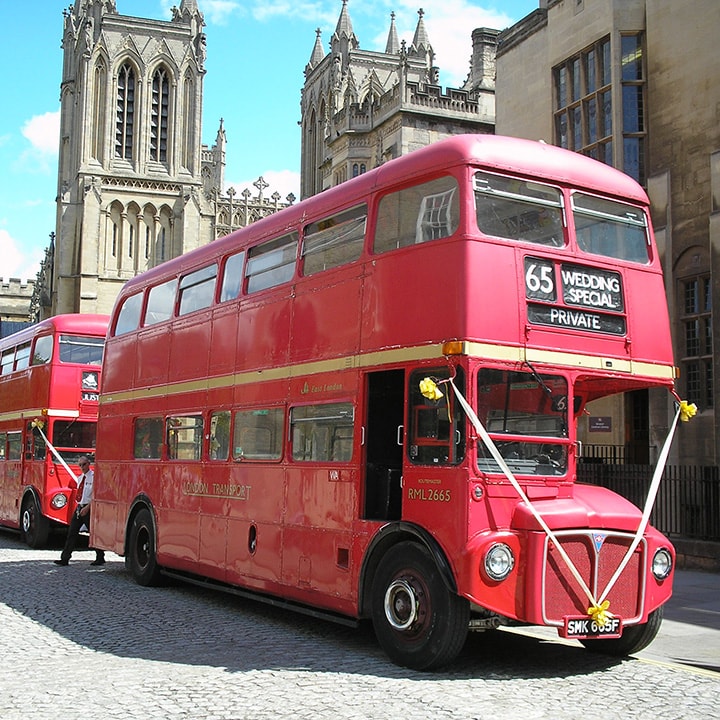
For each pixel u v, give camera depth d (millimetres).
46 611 12992
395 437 10633
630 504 9844
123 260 83688
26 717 7516
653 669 9445
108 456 17953
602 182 10375
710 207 18953
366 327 10414
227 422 13516
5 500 24562
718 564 16688
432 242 9539
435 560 8883
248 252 13555
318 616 10938
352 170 40281
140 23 86250
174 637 11070
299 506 11445
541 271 9570
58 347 22109
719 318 18375
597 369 9773
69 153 87875
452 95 37375
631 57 21375
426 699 8008
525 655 10156
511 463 9086
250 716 7516
